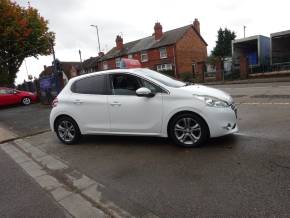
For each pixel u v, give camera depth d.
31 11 36.81
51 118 7.21
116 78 6.37
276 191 3.62
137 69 6.45
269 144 5.35
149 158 5.37
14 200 4.33
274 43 25.77
